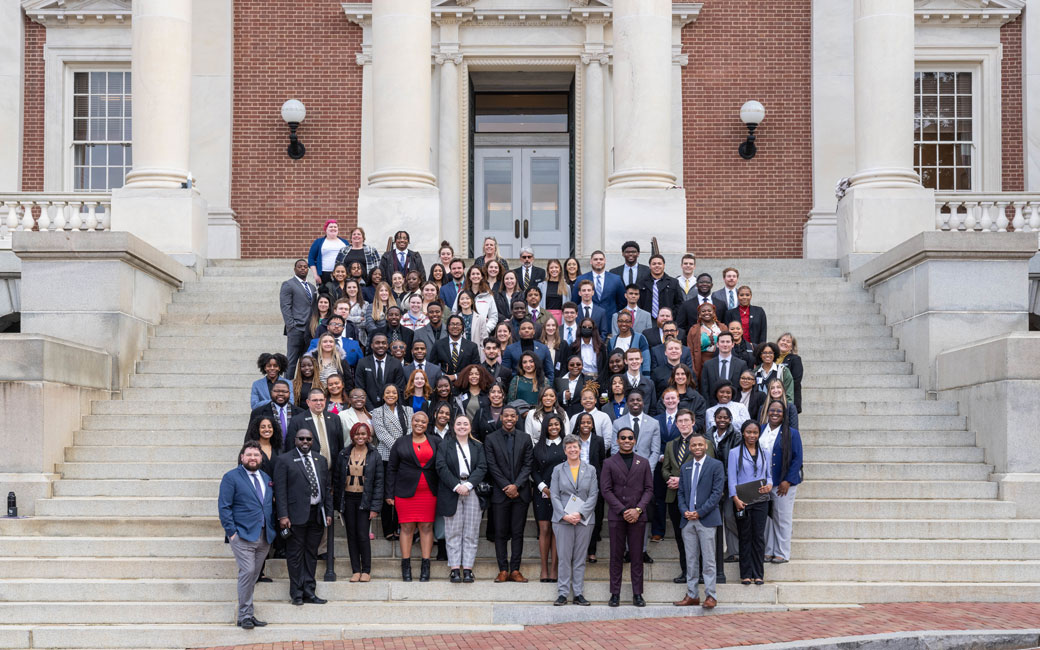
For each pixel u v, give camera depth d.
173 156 18.95
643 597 11.90
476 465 11.91
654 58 18.92
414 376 12.52
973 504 13.09
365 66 23.97
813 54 23.92
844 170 23.78
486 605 11.51
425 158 19.17
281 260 19.45
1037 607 11.56
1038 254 19.61
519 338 13.75
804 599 11.88
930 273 15.29
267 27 24.06
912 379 15.55
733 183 23.97
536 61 24.03
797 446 12.26
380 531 12.82
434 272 15.38
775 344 13.48
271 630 11.12
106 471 13.55
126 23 24.25
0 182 23.77
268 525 11.23
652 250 17.45
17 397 13.38
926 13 24.19
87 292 15.38
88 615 11.39
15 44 23.95
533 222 25.12
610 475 11.69
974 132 24.55
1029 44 24.19
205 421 14.42
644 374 13.28
